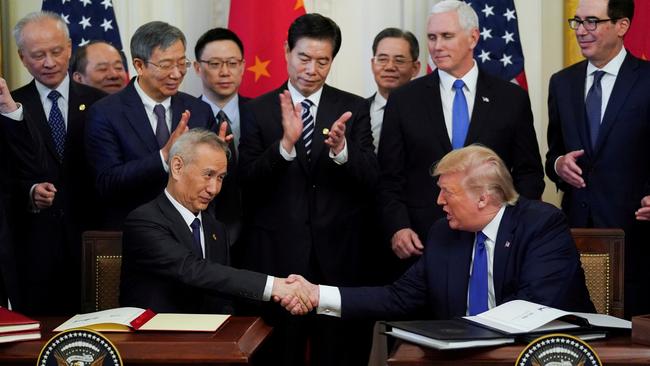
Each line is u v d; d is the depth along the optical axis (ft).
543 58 20.71
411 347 9.54
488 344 9.29
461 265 12.09
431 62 20.18
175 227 12.60
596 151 15.38
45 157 15.38
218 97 17.53
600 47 15.34
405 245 14.80
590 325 9.75
